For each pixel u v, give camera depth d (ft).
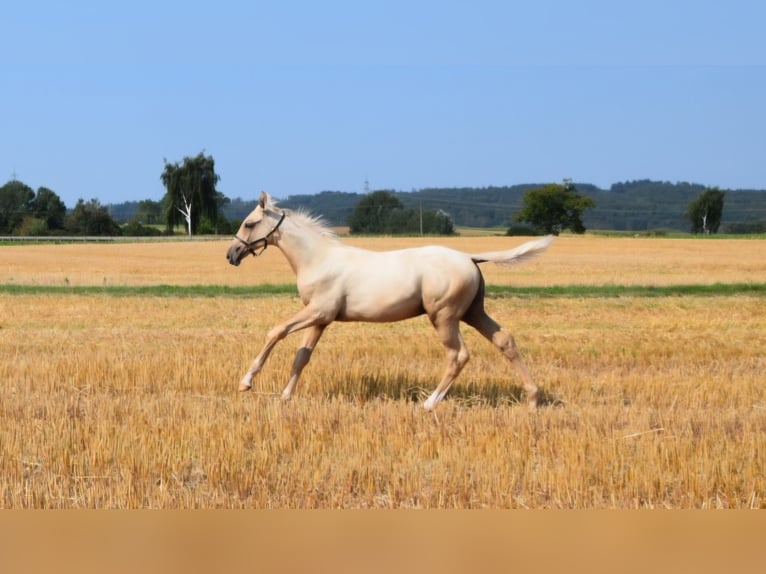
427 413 38.58
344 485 28.35
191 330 74.13
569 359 58.03
